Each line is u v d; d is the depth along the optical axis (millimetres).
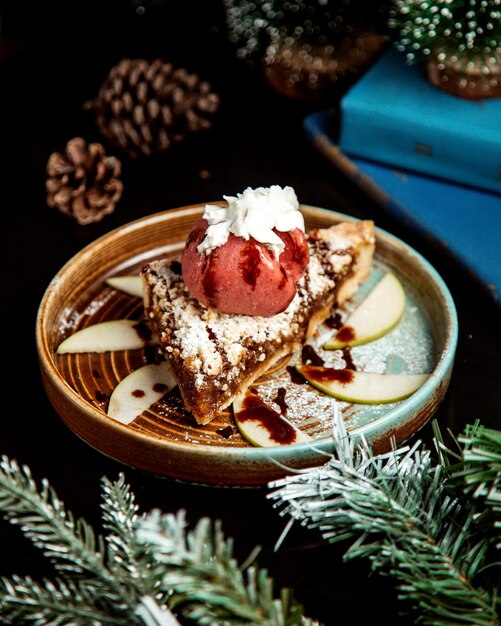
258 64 792
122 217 655
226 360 504
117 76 686
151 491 481
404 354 541
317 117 712
